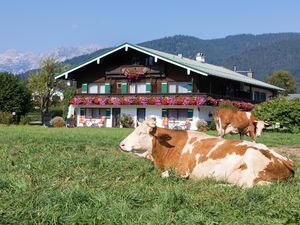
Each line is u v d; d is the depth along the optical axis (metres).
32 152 12.97
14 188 7.33
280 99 36.62
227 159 8.33
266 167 8.09
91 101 47.81
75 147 14.39
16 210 6.06
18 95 55.72
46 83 79.00
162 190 7.31
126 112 47.50
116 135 23.03
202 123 40.91
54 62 80.06
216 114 21.11
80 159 10.79
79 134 23.45
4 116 48.50
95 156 11.16
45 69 79.31
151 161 10.16
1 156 11.88
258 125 20.95
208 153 8.55
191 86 45.22
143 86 47.91
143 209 6.32
